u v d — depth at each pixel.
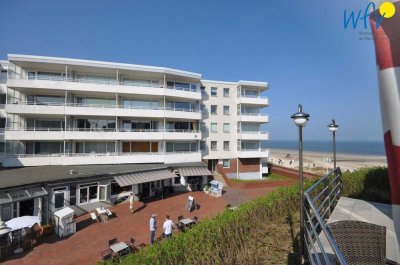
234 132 40.06
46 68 28.05
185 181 30.92
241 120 39.28
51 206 19.12
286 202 9.48
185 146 34.94
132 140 31.20
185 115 33.31
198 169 31.06
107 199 23.22
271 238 7.18
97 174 22.22
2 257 13.71
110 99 31.20
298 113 6.00
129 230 17.86
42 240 16.08
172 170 29.89
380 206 8.52
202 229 7.72
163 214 21.59
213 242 7.15
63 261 13.39
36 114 26.83
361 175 11.77
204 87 38.53
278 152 137.62
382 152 136.75
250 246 6.86
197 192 30.05
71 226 17.16
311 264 4.40
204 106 38.31
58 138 26.70
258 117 40.19
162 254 7.00
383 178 11.90
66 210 17.77
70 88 27.41
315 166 60.28
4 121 30.58
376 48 2.03
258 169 40.28
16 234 15.15
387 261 4.61
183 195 28.44
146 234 17.12
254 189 31.58
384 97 1.95
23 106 25.73
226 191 30.48
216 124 39.03
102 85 28.75
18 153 27.27
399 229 1.86
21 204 17.50
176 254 6.93
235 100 40.44
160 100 33.53
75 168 25.28
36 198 18.22
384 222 6.95
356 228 4.34
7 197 16.30
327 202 7.99
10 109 25.34
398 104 1.85
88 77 30.00
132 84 31.86
